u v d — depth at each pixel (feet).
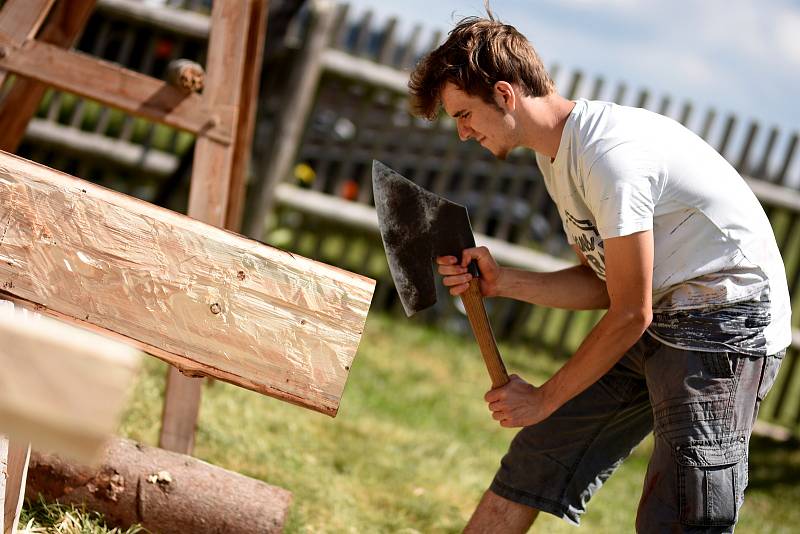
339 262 29.58
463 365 25.86
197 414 11.67
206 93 11.71
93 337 4.30
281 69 27.66
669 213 8.29
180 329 6.96
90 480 9.41
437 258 9.19
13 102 13.79
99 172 27.73
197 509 9.50
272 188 26.84
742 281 8.41
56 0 13.24
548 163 8.96
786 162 28.35
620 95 28.35
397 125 29.01
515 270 9.82
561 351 29.14
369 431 17.75
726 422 8.42
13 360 4.15
